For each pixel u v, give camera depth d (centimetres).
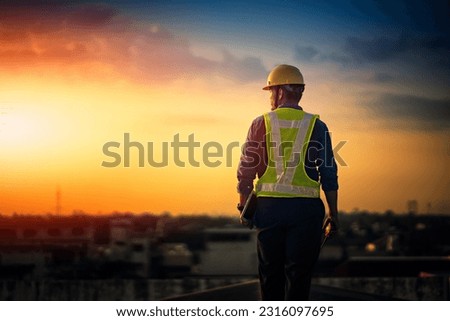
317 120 641
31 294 854
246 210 640
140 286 845
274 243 641
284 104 650
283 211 633
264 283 654
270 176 638
